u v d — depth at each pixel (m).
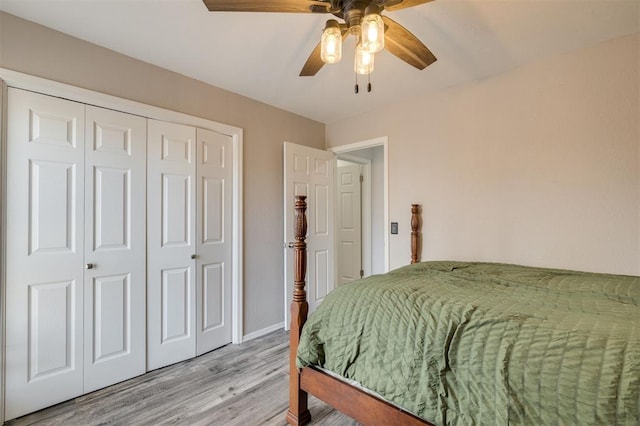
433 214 2.77
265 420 1.74
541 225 2.21
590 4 1.63
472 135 2.55
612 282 1.55
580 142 2.06
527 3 1.62
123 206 2.15
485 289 1.48
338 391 1.45
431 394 1.12
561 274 1.81
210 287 2.66
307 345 1.51
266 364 2.42
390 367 1.25
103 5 1.65
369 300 1.44
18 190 1.75
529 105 2.27
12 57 1.72
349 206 4.59
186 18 1.76
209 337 2.65
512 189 2.34
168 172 2.39
